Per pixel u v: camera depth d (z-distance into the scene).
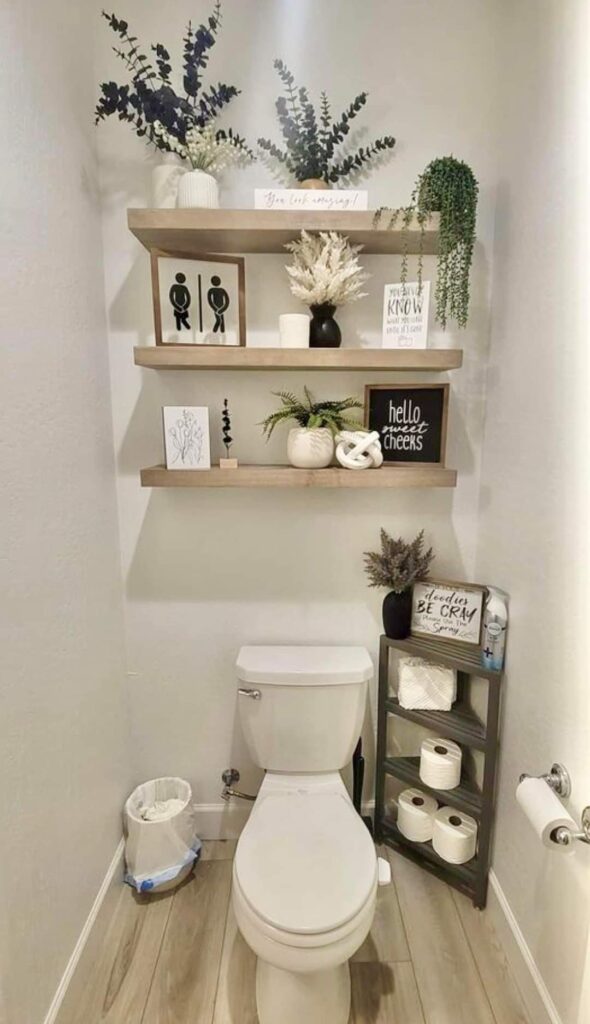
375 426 1.59
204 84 1.47
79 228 1.36
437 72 1.48
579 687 1.08
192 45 1.39
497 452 1.53
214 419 1.63
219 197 1.52
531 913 1.30
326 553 1.72
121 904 1.59
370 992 1.33
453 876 1.64
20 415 1.05
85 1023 1.27
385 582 1.63
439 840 1.64
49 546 1.18
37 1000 1.10
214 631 1.75
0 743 0.97
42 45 1.15
